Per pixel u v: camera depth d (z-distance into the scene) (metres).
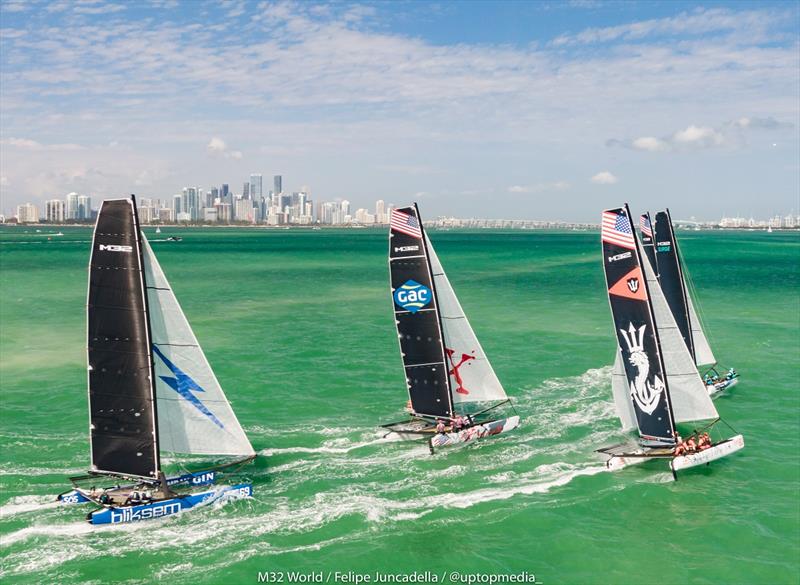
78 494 29.36
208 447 30.78
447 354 38.75
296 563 25.05
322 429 39.34
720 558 25.58
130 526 27.55
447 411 38.19
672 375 34.84
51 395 45.28
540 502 29.92
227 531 27.31
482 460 34.88
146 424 28.98
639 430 36.00
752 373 51.75
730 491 31.23
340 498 30.17
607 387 48.06
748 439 38.09
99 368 28.97
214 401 30.62
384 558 25.41
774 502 30.11
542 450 36.25
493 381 38.56
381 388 47.97
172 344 29.72
